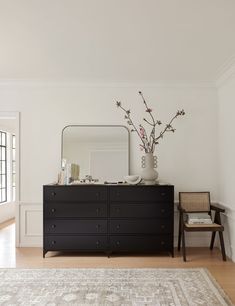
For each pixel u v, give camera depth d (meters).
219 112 4.38
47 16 2.46
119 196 3.95
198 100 4.46
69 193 3.95
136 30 2.73
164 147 4.45
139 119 4.46
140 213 3.94
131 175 4.34
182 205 4.20
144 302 2.61
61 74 4.14
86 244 3.93
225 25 2.64
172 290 2.85
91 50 3.22
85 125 4.46
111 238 3.93
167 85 4.44
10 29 2.70
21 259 3.82
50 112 4.46
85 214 3.93
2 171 7.12
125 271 3.36
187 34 2.82
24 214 4.44
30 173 4.45
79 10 2.37
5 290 2.86
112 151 4.45
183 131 4.45
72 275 3.24
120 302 2.61
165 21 2.56
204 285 2.96
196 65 3.72
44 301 2.63
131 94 4.46
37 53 3.31
